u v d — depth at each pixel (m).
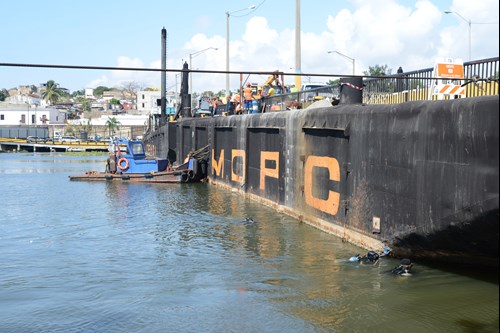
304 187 19.97
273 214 22.38
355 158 15.59
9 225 21.52
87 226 21.00
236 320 10.31
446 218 11.21
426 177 11.93
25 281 13.41
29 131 125.44
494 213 9.98
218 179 34.91
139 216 23.05
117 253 16.23
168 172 37.19
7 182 40.72
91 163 69.50
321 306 10.80
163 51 58.72
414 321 9.78
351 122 15.77
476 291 10.98
